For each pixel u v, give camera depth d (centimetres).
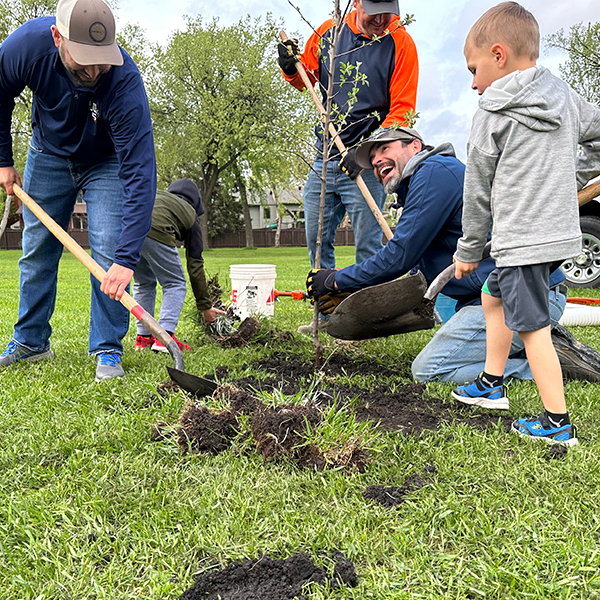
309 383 309
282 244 4550
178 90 3234
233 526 163
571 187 217
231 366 342
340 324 320
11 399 271
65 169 324
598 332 465
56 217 343
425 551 153
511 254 219
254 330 408
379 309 306
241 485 188
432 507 173
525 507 174
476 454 212
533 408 265
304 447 205
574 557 146
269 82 3084
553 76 224
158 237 388
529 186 216
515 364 308
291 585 142
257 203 5300
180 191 420
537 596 135
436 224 297
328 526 163
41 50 273
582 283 753
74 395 278
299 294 395
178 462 208
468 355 305
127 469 200
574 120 224
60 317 551
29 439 221
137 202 295
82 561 148
